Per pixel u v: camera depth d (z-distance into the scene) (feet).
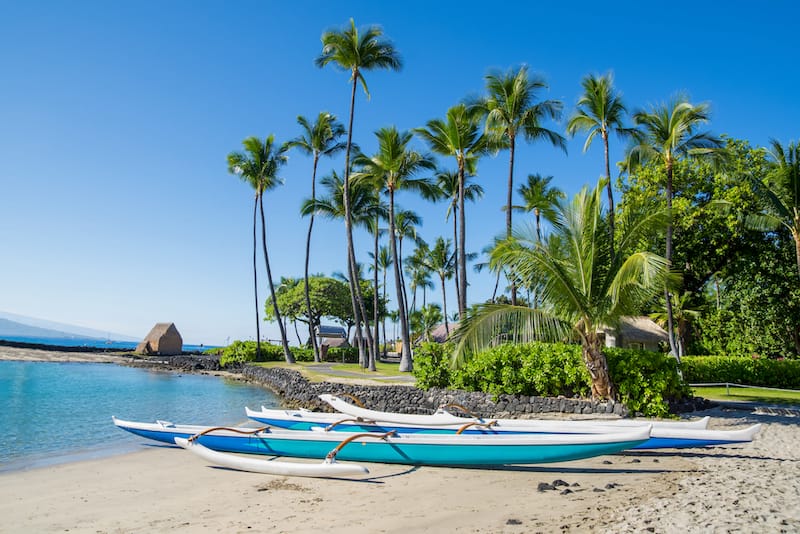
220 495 26.00
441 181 132.77
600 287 44.73
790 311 93.50
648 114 75.36
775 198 78.28
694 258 96.48
